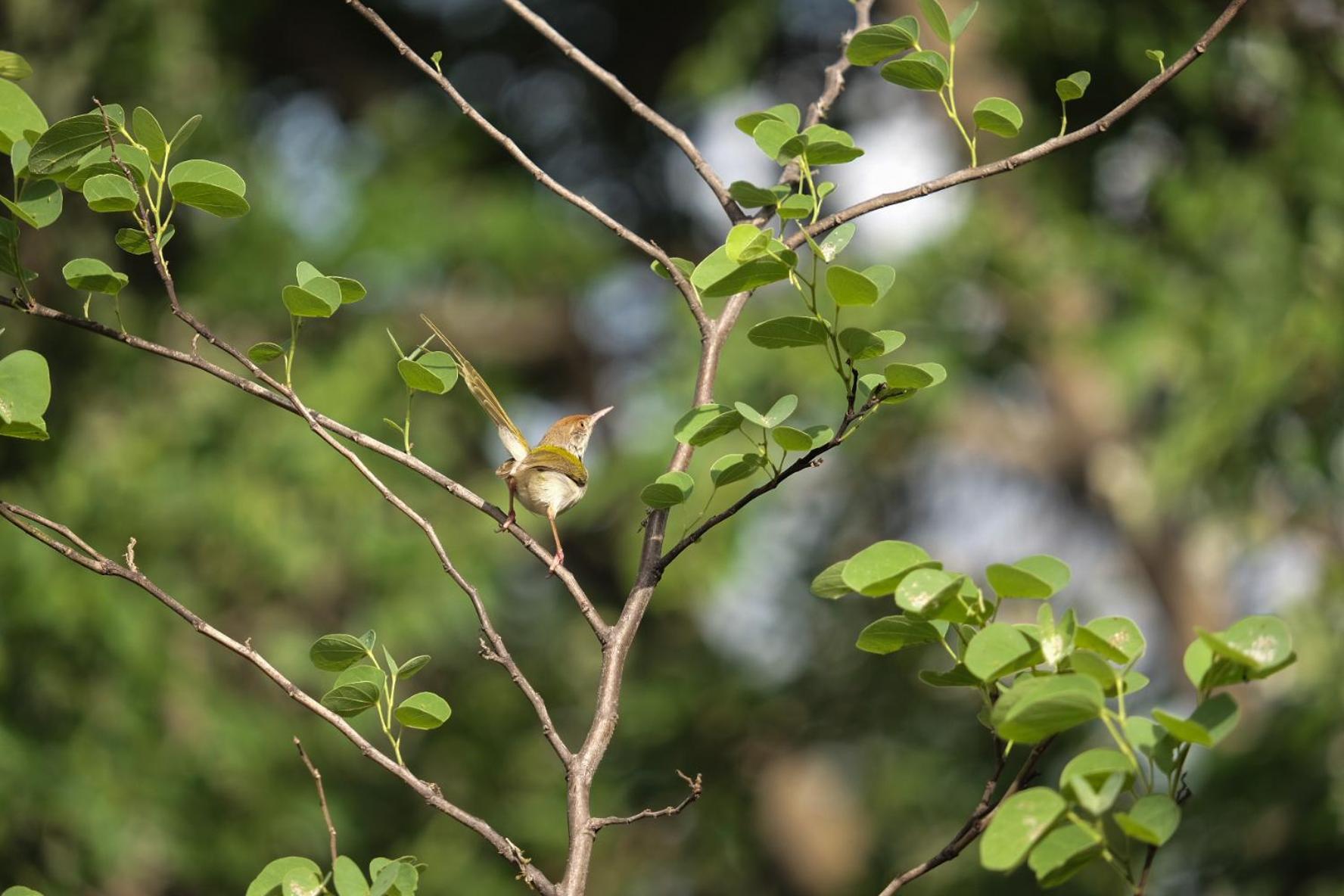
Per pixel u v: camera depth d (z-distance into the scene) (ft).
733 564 50.44
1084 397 59.52
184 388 49.39
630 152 58.70
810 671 59.67
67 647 44.86
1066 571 11.22
